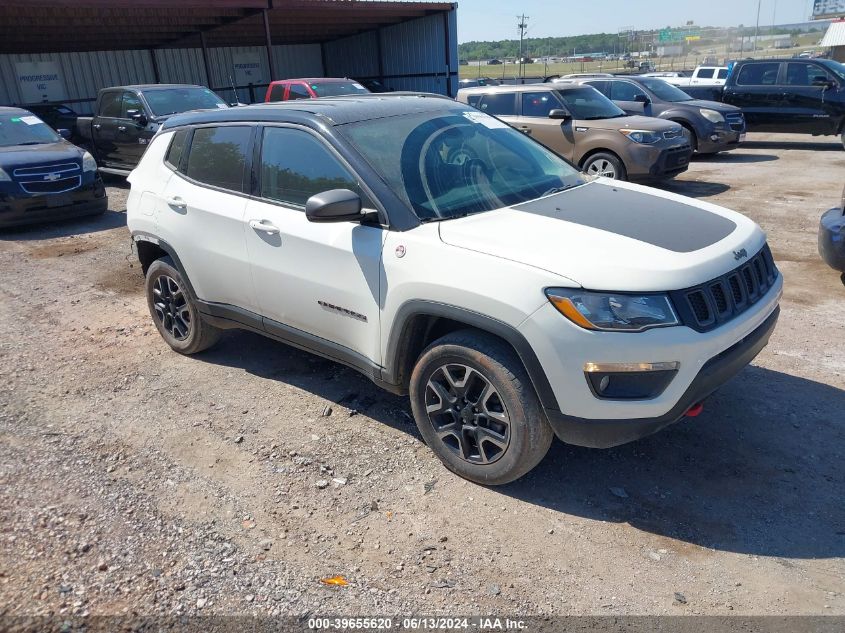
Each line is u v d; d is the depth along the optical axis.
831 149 14.88
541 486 3.37
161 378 4.71
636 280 2.85
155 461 3.66
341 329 3.75
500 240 3.16
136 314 6.05
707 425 3.84
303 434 3.90
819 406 4.00
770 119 14.91
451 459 3.44
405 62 26.47
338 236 3.60
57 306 6.33
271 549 2.96
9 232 9.51
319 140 3.74
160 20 19.36
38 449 3.80
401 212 3.43
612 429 2.93
